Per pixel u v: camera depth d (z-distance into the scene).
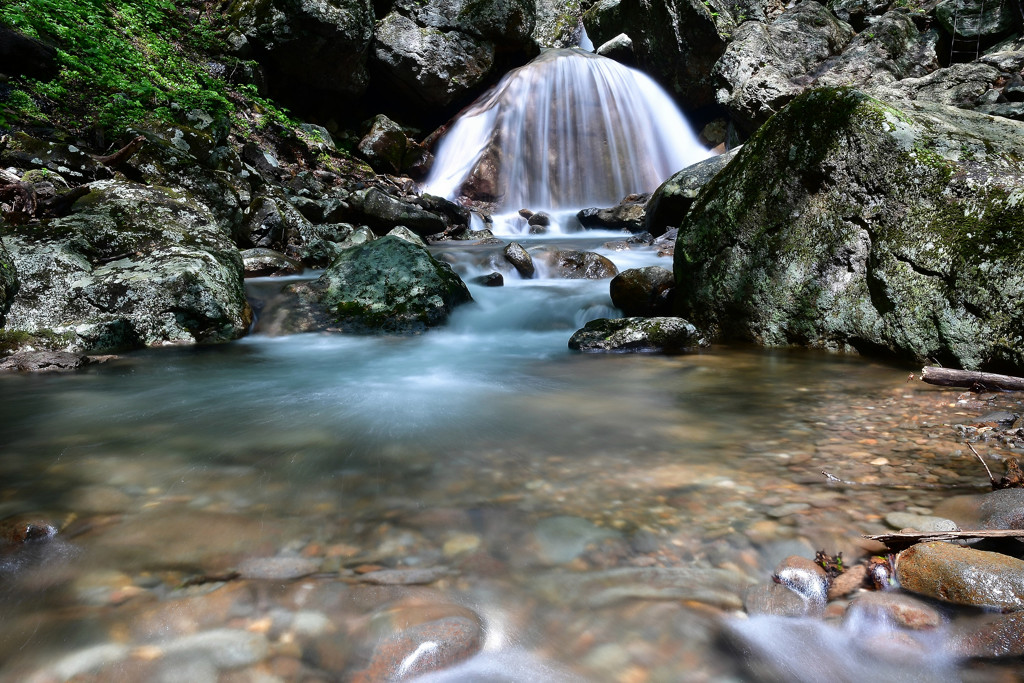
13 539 2.01
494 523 2.14
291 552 1.97
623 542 2.00
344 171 13.28
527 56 17.70
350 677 1.44
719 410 3.54
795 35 15.13
